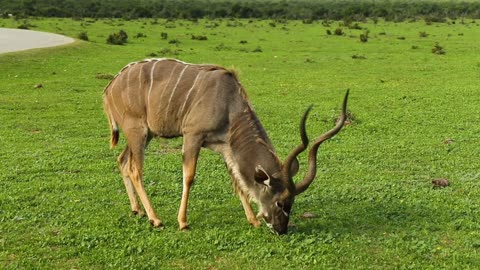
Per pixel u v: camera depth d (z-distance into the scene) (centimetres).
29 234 1800
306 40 10531
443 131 3322
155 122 1848
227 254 1656
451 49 8662
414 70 6362
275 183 1700
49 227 1858
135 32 12138
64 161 2683
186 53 8031
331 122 3600
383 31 12656
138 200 2112
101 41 10025
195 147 1802
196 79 1812
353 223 1877
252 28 13875
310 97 4656
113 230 1822
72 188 2277
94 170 2548
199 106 1777
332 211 1998
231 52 8331
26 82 5434
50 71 6219
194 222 1909
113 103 1933
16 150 2892
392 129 3378
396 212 1969
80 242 1733
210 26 14412
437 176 2438
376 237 1756
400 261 1597
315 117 3759
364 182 2348
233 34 11975
